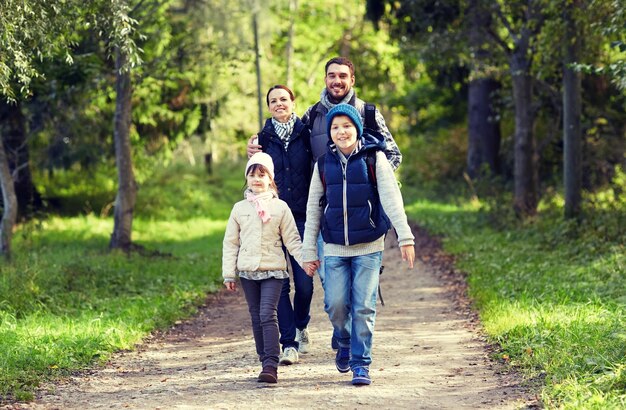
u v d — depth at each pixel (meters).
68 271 20.70
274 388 10.59
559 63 29.39
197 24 31.14
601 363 10.28
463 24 31.94
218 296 20.59
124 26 15.10
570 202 27.53
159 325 16.02
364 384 10.58
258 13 35.88
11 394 10.46
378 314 17.02
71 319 15.79
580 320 13.18
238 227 11.12
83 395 10.58
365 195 10.33
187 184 52.25
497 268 21.34
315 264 10.82
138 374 11.99
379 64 56.66
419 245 29.97
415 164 56.81
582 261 21.36
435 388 10.46
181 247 32.47
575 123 27.31
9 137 33.78
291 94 12.04
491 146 46.66
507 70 33.09
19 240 30.98
